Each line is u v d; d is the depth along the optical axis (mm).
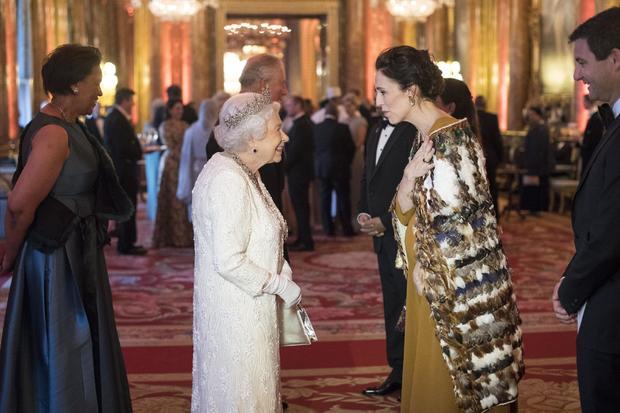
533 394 4801
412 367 3502
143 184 19016
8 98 11891
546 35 16844
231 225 3084
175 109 10578
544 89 16859
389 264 4672
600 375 2871
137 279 8461
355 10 19578
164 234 10594
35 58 14391
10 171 10305
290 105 10219
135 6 20766
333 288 7945
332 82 19891
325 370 5324
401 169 4547
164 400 4758
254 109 3205
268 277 3139
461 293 3221
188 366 5422
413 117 3363
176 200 10547
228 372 3158
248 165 3266
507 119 17438
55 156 3400
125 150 9672
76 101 3551
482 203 3244
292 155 10078
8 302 3496
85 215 3557
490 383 3246
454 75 16797
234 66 20031
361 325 6461
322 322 6562
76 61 3510
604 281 2850
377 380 5109
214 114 9539
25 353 3469
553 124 16188
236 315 3154
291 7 19844
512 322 3312
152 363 5488
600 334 2852
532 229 12102
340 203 11531
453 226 3213
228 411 3150
